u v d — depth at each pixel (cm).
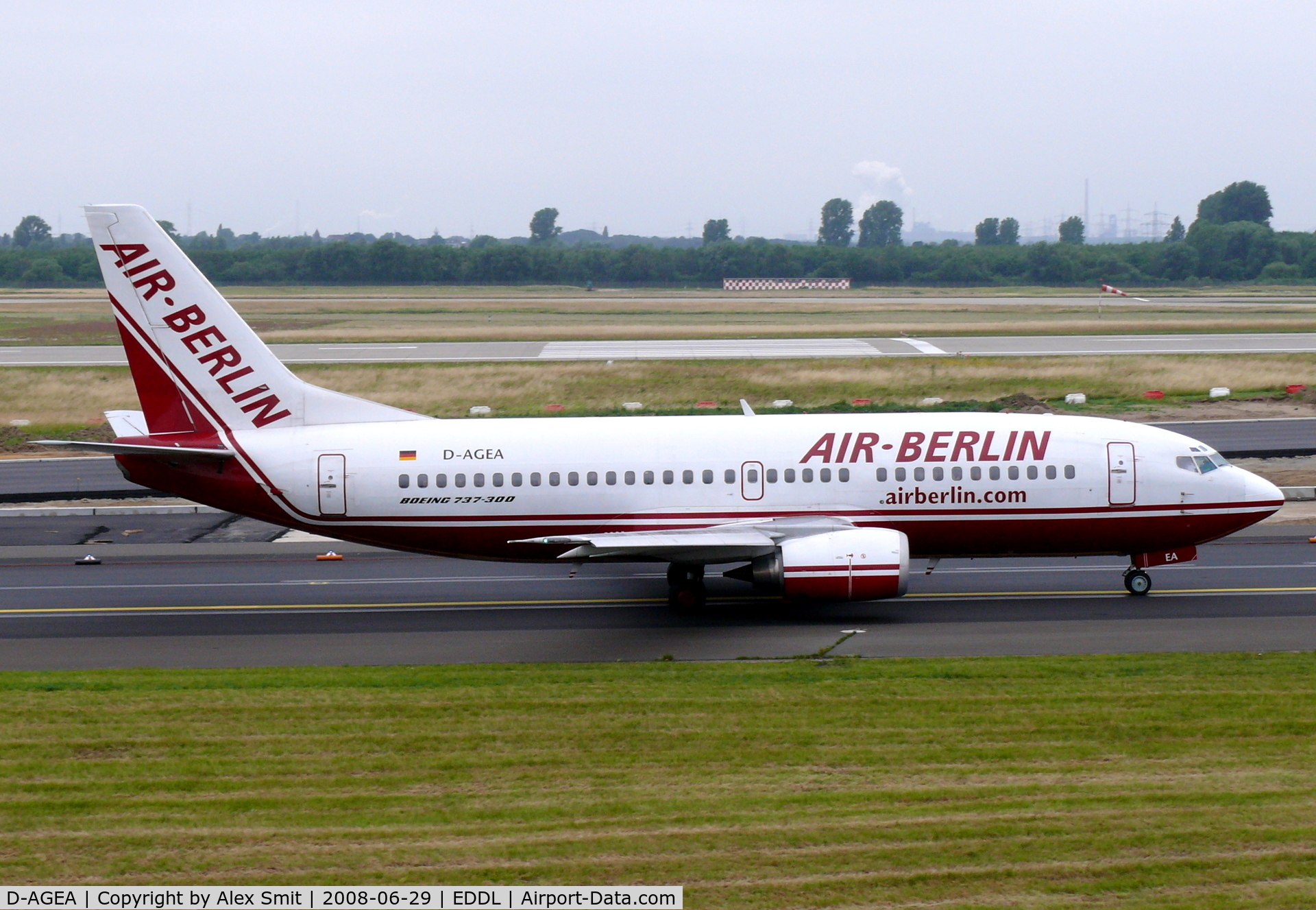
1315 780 5897
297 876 4978
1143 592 10756
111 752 6588
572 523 10412
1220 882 4772
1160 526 10431
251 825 5516
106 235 10125
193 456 10231
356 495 10375
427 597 11069
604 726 6994
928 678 8031
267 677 8331
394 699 7612
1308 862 4931
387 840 5322
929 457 10362
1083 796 5719
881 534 9744
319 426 10562
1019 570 11850
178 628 10038
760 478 10331
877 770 6175
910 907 4625
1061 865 4947
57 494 16050
